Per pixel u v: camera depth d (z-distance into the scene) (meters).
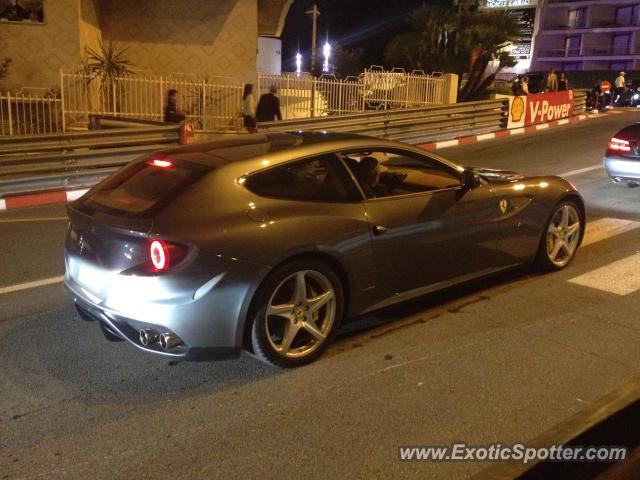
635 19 54.03
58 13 16.12
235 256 3.94
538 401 3.91
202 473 3.26
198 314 3.89
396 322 5.14
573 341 4.76
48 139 10.77
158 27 18.28
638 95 29.30
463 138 17.16
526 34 57.53
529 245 5.81
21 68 16.25
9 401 4.00
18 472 3.29
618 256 6.84
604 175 12.03
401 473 3.24
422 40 25.52
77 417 3.82
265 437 3.58
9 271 6.60
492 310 5.36
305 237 4.20
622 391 3.98
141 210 4.08
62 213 9.67
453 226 5.09
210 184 4.15
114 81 16.14
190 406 3.93
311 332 4.39
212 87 17.50
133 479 3.23
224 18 18.33
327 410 3.85
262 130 13.91
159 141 12.03
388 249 4.69
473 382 4.16
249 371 4.37
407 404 3.90
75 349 4.74
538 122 19.97
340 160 4.67
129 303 3.92
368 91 18.94
